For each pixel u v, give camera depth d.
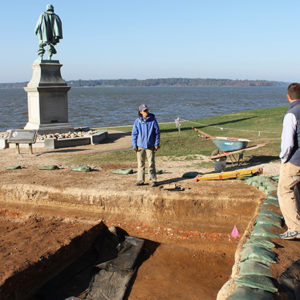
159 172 9.58
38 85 16.36
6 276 5.16
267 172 9.12
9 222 7.64
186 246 7.12
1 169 10.52
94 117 46.88
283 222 5.49
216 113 51.62
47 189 8.35
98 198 7.95
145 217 7.69
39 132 16.47
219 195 7.41
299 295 3.76
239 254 4.80
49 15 16.55
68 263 6.36
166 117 45.34
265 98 112.56
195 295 5.67
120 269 6.32
